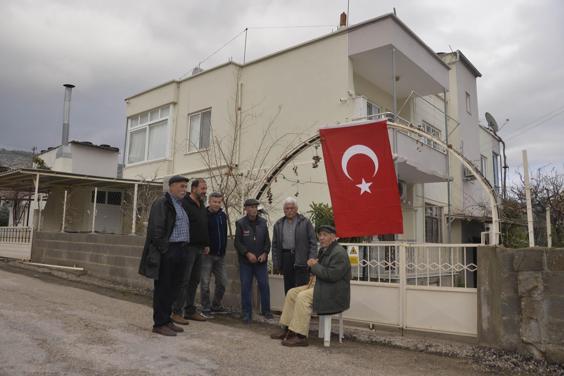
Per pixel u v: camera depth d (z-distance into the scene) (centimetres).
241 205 1079
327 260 614
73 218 1759
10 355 480
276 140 1303
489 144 2172
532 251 567
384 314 679
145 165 1736
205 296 764
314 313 631
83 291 939
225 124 1474
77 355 498
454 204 1684
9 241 1423
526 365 544
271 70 1405
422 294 655
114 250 1076
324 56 1284
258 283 748
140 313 739
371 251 732
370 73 1348
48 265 1224
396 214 703
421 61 1313
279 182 1286
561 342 543
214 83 1535
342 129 739
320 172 1216
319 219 962
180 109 1656
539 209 1440
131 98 1853
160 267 613
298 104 1323
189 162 1584
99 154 2319
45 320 636
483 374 521
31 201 2006
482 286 610
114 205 1861
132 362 489
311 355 566
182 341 587
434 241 1577
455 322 631
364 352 594
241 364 510
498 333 587
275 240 741
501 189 1964
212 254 763
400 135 1150
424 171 1263
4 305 714
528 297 563
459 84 1795
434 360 569
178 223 629
